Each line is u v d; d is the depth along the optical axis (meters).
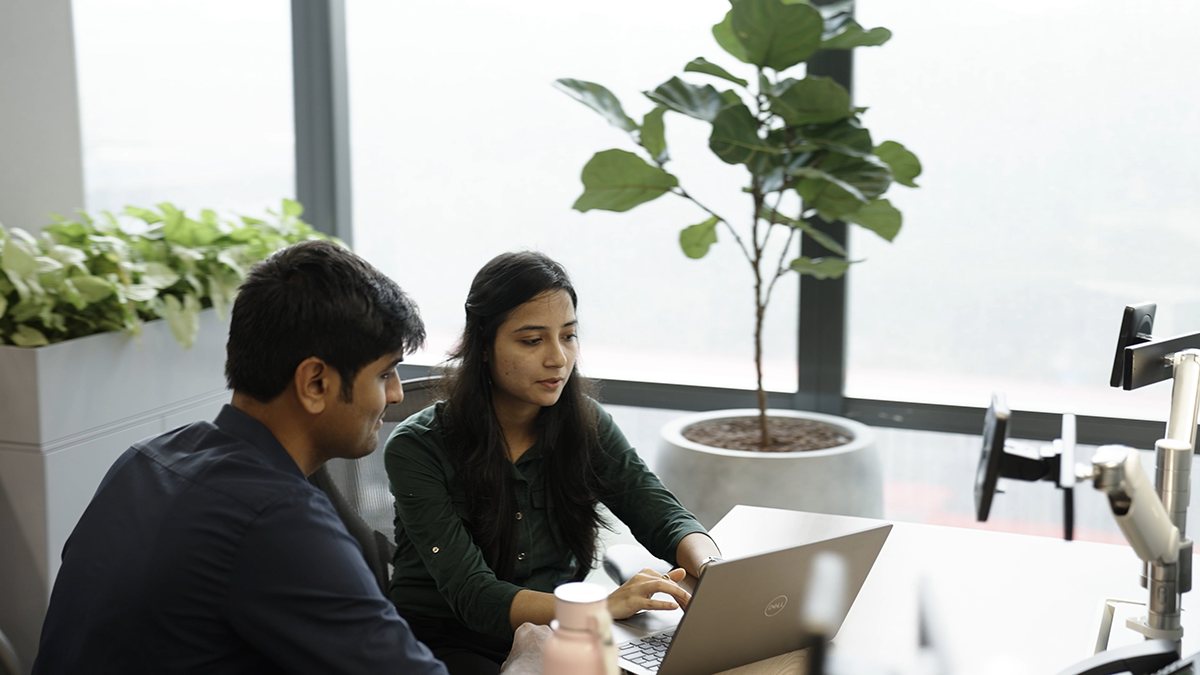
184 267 2.79
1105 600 1.52
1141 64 2.80
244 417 1.24
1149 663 1.11
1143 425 2.87
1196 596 1.50
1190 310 2.85
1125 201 2.86
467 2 3.38
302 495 1.18
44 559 2.44
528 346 1.74
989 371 3.05
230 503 1.15
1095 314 2.93
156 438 1.29
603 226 3.36
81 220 3.30
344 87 3.53
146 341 2.68
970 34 2.93
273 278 1.21
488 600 1.64
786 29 2.51
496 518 1.78
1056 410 2.98
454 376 1.81
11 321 2.42
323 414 1.24
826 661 1.33
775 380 3.28
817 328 3.15
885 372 3.15
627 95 3.29
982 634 1.41
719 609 1.23
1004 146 2.95
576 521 1.87
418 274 3.60
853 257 3.11
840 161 2.63
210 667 1.15
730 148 2.55
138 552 1.15
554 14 3.30
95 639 1.15
